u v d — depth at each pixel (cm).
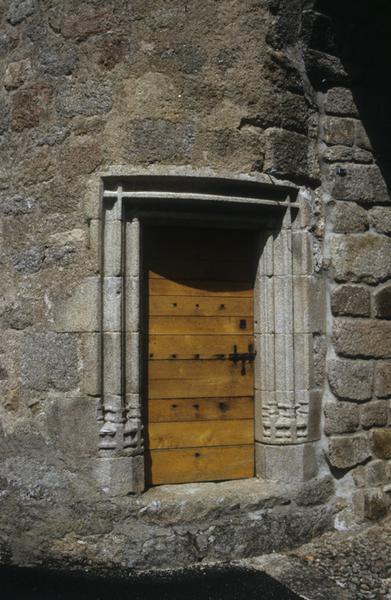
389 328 540
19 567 457
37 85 513
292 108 509
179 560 455
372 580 435
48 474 479
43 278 500
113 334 474
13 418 508
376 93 549
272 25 505
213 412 510
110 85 485
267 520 481
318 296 518
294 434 502
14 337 515
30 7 523
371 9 536
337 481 520
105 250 479
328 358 520
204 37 492
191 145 484
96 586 425
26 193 514
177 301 505
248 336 522
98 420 470
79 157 488
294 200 514
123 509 462
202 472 505
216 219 500
